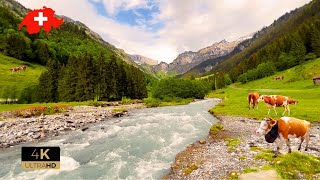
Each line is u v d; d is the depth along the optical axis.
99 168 16.47
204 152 18.98
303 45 137.25
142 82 114.06
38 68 140.88
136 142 23.53
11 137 26.64
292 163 12.38
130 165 17.00
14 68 114.25
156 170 15.94
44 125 33.62
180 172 15.23
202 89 114.50
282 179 10.98
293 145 17.70
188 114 45.28
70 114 45.84
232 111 41.91
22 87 94.75
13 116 42.72
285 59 142.25
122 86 100.62
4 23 178.88
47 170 16.09
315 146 17.22
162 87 102.00
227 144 20.27
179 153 19.55
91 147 22.14
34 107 49.53
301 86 89.38
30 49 153.38
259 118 33.34
